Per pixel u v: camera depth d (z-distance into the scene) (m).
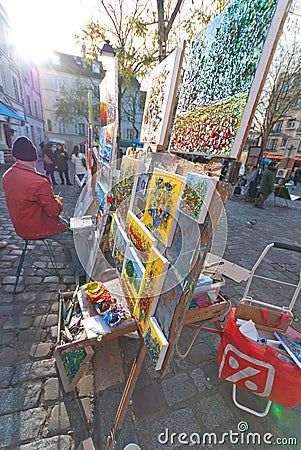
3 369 1.43
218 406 1.34
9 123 12.02
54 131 23.75
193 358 1.64
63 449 1.09
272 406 1.36
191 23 5.00
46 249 3.05
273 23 0.64
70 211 4.59
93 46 5.87
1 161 10.29
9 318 1.84
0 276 2.40
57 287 2.28
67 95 20.31
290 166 9.66
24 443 1.10
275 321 1.39
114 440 1.09
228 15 0.87
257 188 8.12
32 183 1.95
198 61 1.11
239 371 1.22
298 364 1.09
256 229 4.97
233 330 1.24
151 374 1.49
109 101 2.24
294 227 5.41
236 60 0.82
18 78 16.19
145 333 1.01
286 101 8.62
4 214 4.23
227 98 0.86
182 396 1.38
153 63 6.26
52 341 1.66
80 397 1.31
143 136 1.72
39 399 1.29
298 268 3.27
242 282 2.68
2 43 13.21
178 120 1.29
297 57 7.59
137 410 1.28
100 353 1.60
